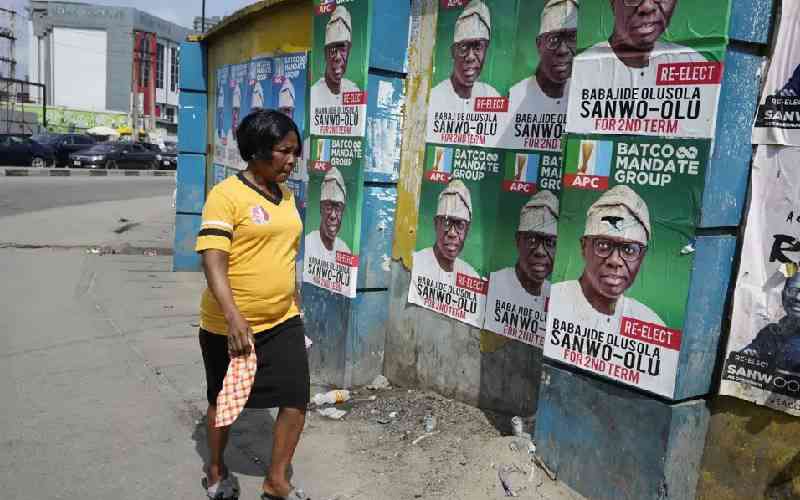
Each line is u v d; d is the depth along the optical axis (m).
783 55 2.68
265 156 3.01
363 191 4.70
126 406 4.42
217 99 8.79
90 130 51.47
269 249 3.05
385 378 4.97
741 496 2.86
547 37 3.66
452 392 4.44
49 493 3.31
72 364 5.17
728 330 2.88
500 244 4.01
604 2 3.00
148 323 6.44
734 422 2.88
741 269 2.84
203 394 4.69
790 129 2.67
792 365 2.68
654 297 2.87
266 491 3.24
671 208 2.80
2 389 4.59
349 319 4.80
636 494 2.97
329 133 5.01
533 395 3.86
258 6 6.62
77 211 15.44
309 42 5.87
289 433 3.17
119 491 3.38
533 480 3.30
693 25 2.69
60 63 64.69
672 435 2.85
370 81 4.59
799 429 2.68
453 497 3.28
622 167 2.97
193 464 3.70
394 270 4.89
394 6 4.59
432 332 4.57
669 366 2.83
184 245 9.20
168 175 33.50
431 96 4.50
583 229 3.14
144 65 65.81
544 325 3.75
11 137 29.48
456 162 4.31
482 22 4.07
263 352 3.10
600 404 3.11
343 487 3.44
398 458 3.71
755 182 2.78
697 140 2.71
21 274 8.29
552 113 3.66
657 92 2.82
